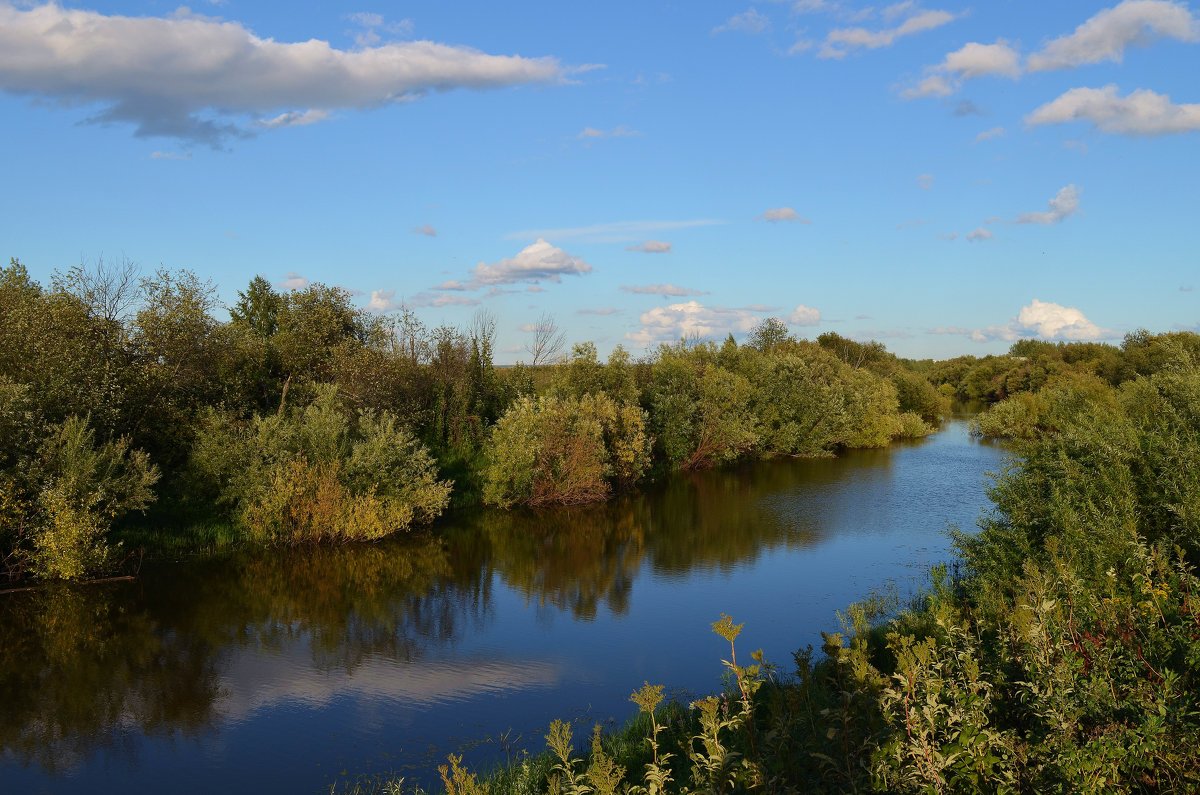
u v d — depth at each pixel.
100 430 20.45
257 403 29.17
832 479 34.94
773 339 65.75
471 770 9.61
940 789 4.68
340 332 34.78
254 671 13.10
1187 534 9.53
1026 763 4.88
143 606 16.47
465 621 15.77
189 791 9.40
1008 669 5.85
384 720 11.27
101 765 10.02
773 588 17.94
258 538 21.22
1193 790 4.42
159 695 12.15
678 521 25.80
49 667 13.21
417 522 24.56
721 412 38.75
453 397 31.72
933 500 29.48
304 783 9.53
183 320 24.30
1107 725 4.91
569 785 6.00
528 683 12.60
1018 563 12.12
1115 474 11.59
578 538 23.39
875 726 5.10
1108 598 6.45
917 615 12.30
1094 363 67.88
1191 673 5.51
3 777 9.72
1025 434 40.72
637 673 12.99
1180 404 13.52
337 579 18.84
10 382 17.62
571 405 30.06
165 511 21.70
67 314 21.38
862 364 76.19
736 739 6.07
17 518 17.38
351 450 24.09
